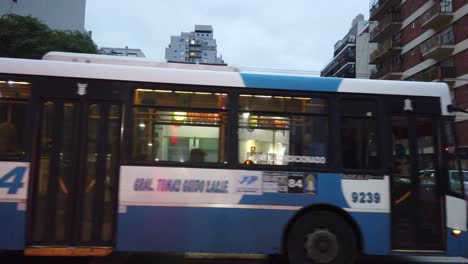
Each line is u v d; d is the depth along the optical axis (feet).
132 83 21.15
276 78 21.63
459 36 115.75
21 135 20.58
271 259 24.79
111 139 20.90
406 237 21.11
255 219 20.72
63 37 84.38
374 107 21.89
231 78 21.43
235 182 20.79
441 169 21.67
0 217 20.18
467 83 111.55
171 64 22.62
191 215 20.53
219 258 24.72
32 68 20.99
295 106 21.53
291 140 21.29
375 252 20.92
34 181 20.44
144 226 20.43
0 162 20.34
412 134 21.89
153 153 20.77
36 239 20.29
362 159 21.40
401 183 21.40
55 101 20.94
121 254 24.94
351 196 21.08
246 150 21.03
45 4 130.52
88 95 20.99
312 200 20.94
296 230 21.15
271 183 20.90
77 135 20.84
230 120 21.13
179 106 21.07
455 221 21.35
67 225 20.44
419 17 137.08
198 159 20.86
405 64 147.13
